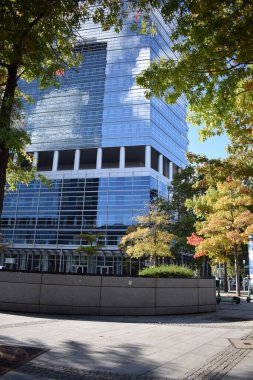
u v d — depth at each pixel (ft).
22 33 24.53
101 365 20.99
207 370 20.38
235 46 26.30
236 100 34.12
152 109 259.39
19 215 254.88
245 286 213.46
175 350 25.46
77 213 243.60
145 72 30.30
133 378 18.69
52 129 270.67
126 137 252.62
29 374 18.67
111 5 30.63
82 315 46.39
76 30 30.48
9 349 23.86
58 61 32.45
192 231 133.90
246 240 79.51
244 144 41.11
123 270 225.97
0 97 29.22
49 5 25.25
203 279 55.72
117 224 232.73
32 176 38.11
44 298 47.34
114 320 42.60
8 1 23.68
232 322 42.88
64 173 256.73
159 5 29.14
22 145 25.45
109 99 263.90
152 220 112.06
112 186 243.19
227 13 26.48
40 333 30.99
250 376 19.31
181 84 29.45
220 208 78.84
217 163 42.32
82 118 266.36
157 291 50.08
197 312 53.36
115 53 268.82
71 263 239.09
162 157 269.44
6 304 47.85
